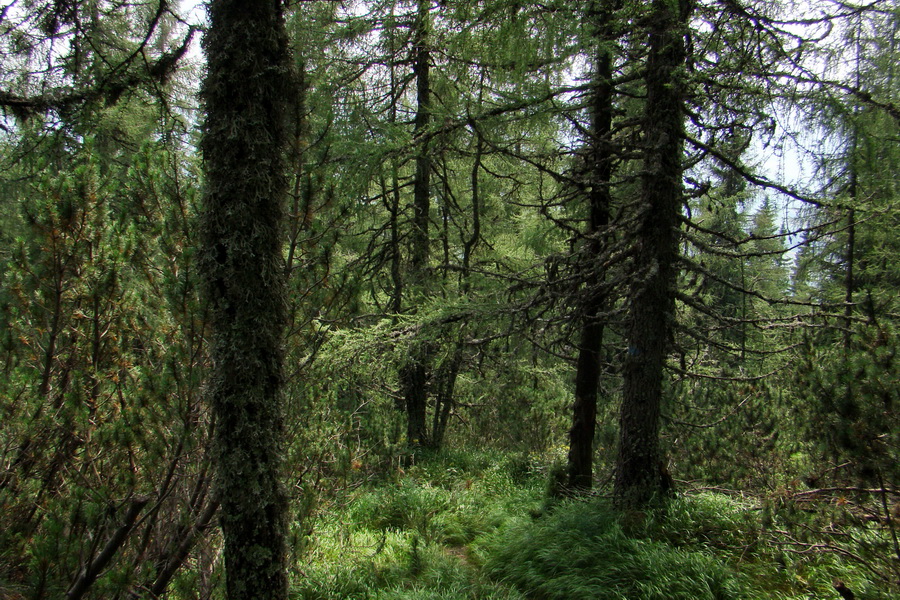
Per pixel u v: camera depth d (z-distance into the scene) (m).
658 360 6.23
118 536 3.02
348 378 6.95
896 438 3.60
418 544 6.06
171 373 3.20
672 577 4.46
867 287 4.99
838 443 3.87
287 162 3.49
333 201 3.83
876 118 5.40
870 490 3.80
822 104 5.48
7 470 2.97
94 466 3.21
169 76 4.47
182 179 3.50
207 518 3.44
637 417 6.21
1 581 2.66
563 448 11.14
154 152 3.59
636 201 6.39
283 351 3.39
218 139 3.18
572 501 6.59
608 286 6.45
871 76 5.43
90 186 3.39
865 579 3.96
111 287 3.40
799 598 3.98
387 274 11.84
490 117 6.30
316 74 5.19
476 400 12.89
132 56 4.19
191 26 4.14
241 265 3.14
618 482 6.29
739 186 7.23
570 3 5.11
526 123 6.37
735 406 7.32
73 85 4.49
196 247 3.21
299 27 5.30
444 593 4.97
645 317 6.25
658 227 6.23
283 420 3.42
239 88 3.18
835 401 3.90
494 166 10.22
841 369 3.96
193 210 3.42
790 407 5.73
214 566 3.68
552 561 5.24
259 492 3.10
